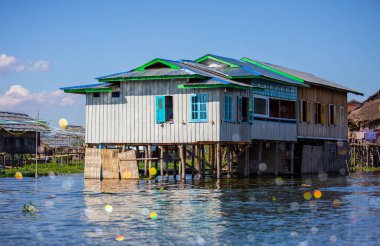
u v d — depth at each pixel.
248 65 43.03
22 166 58.22
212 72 38.41
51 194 27.02
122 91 36.38
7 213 20.91
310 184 33.06
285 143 42.41
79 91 37.16
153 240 16.25
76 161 66.62
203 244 15.82
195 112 34.84
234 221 19.09
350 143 57.88
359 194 27.34
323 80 51.50
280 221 19.14
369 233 17.20
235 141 36.03
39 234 17.03
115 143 36.53
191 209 21.73
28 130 61.22
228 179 36.25
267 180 35.88
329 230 17.62
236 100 36.22
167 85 35.38
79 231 17.44
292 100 42.91
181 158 35.16
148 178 36.50
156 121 35.53
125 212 20.94
